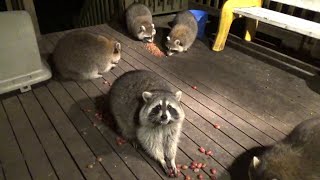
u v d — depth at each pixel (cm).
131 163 80
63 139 88
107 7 203
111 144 87
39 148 85
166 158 81
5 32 100
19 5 152
